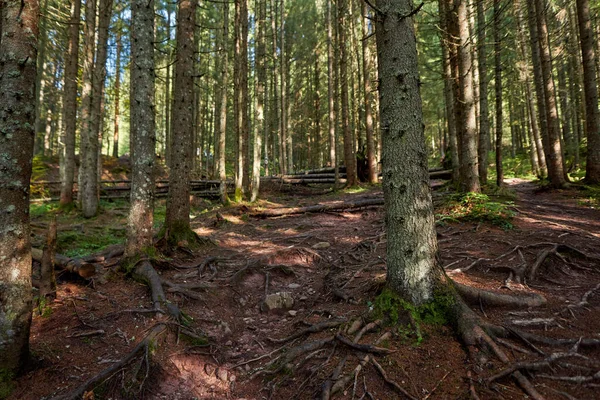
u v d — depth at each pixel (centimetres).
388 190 355
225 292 512
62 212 1277
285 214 1132
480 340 283
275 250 727
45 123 3119
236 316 464
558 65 1864
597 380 241
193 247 705
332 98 2070
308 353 323
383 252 633
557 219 715
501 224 668
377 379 270
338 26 1695
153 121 573
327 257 686
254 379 320
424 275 335
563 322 323
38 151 2878
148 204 565
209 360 354
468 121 845
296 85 3070
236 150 1467
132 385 295
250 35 2403
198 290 491
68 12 1330
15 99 278
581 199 923
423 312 325
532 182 1591
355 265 587
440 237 643
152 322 389
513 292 394
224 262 636
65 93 1277
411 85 346
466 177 851
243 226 1009
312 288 545
